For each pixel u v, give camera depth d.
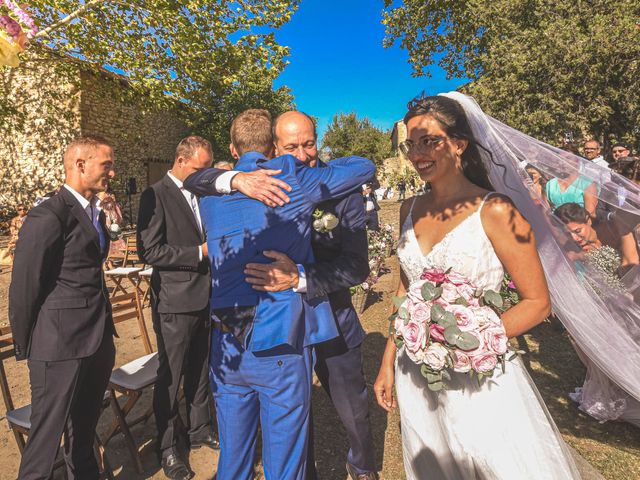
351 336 2.19
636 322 2.05
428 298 1.45
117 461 2.79
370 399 3.44
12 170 16.02
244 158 1.81
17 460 2.83
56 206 2.03
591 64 10.45
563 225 1.96
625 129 11.66
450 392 1.57
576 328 2.09
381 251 6.77
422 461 1.70
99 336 2.17
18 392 3.83
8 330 2.57
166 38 10.44
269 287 1.56
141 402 3.59
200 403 2.88
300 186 1.64
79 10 8.38
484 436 1.51
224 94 20.42
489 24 13.04
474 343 1.34
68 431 2.31
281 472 1.60
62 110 14.37
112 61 10.94
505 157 1.84
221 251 1.65
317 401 3.51
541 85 11.23
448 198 1.61
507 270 1.49
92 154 2.12
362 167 1.79
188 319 2.60
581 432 2.76
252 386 1.64
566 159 1.96
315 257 1.80
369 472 2.35
